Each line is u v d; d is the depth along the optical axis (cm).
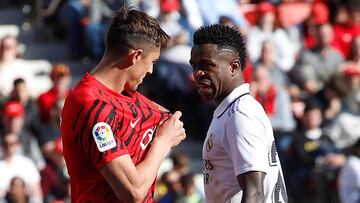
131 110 1383
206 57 1390
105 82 1380
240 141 1355
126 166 1344
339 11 3531
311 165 2958
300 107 3158
